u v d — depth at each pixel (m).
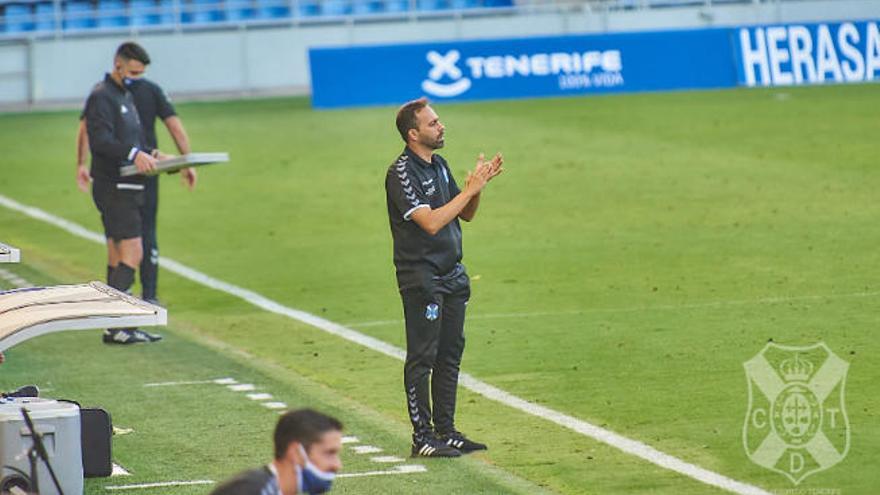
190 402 38.28
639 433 33.78
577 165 78.38
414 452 32.59
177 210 72.12
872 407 35.03
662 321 45.59
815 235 58.97
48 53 115.56
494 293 51.34
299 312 50.34
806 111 93.88
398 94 105.69
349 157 84.50
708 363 39.97
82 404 38.22
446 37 120.31
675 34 108.75
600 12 120.88
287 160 84.44
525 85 106.75
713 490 29.52
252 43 118.06
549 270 55.00
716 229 61.28
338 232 65.31
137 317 26.22
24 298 28.89
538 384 38.72
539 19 120.88
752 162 76.94
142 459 32.94
